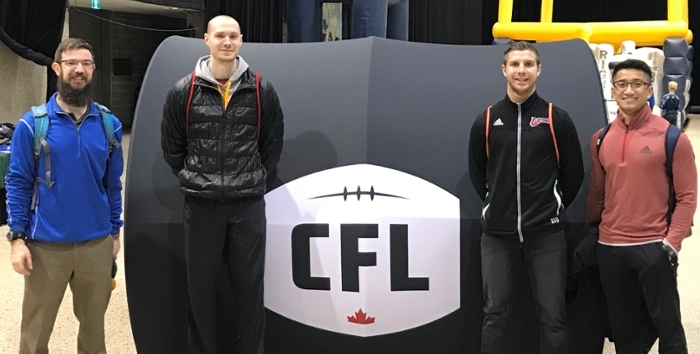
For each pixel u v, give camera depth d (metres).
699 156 7.91
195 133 2.12
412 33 13.09
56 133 2.24
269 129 2.20
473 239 2.51
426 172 2.54
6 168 5.17
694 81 15.61
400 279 2.50
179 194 2.60
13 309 3.51
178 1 9.62
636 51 8.38
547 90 2.65
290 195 2.55
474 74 2.70
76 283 2.38
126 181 2.65
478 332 2.52
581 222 2.50
